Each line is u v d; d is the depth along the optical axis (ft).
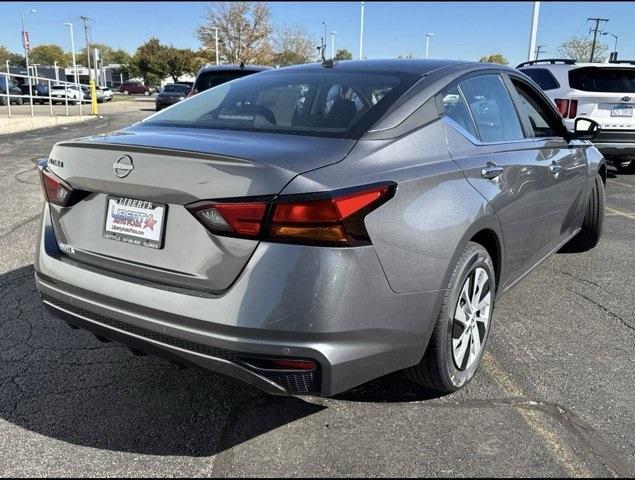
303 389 7.39
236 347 7.14
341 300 7.15
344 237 7.12
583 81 29.17
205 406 9.30
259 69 32.17
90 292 8.30
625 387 9.93
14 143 44.27
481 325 9.94
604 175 16.99
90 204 8.55
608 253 17.85
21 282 14.40
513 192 10.52
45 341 11.41
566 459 8.02
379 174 7.82
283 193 7.03
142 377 10.14
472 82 10.66
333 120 8.86
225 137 8.60
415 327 8.10
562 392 9.75
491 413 9.10
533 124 13.07
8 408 9.14
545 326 12.40
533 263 12.78
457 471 7.77
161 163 7.66
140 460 7.98
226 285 7.27
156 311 7.63
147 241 7.87
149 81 282.36
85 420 8.87
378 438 8.47
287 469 7.80
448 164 8.96
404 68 10.32
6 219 20.29
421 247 7.97
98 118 79.05
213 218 7.26
